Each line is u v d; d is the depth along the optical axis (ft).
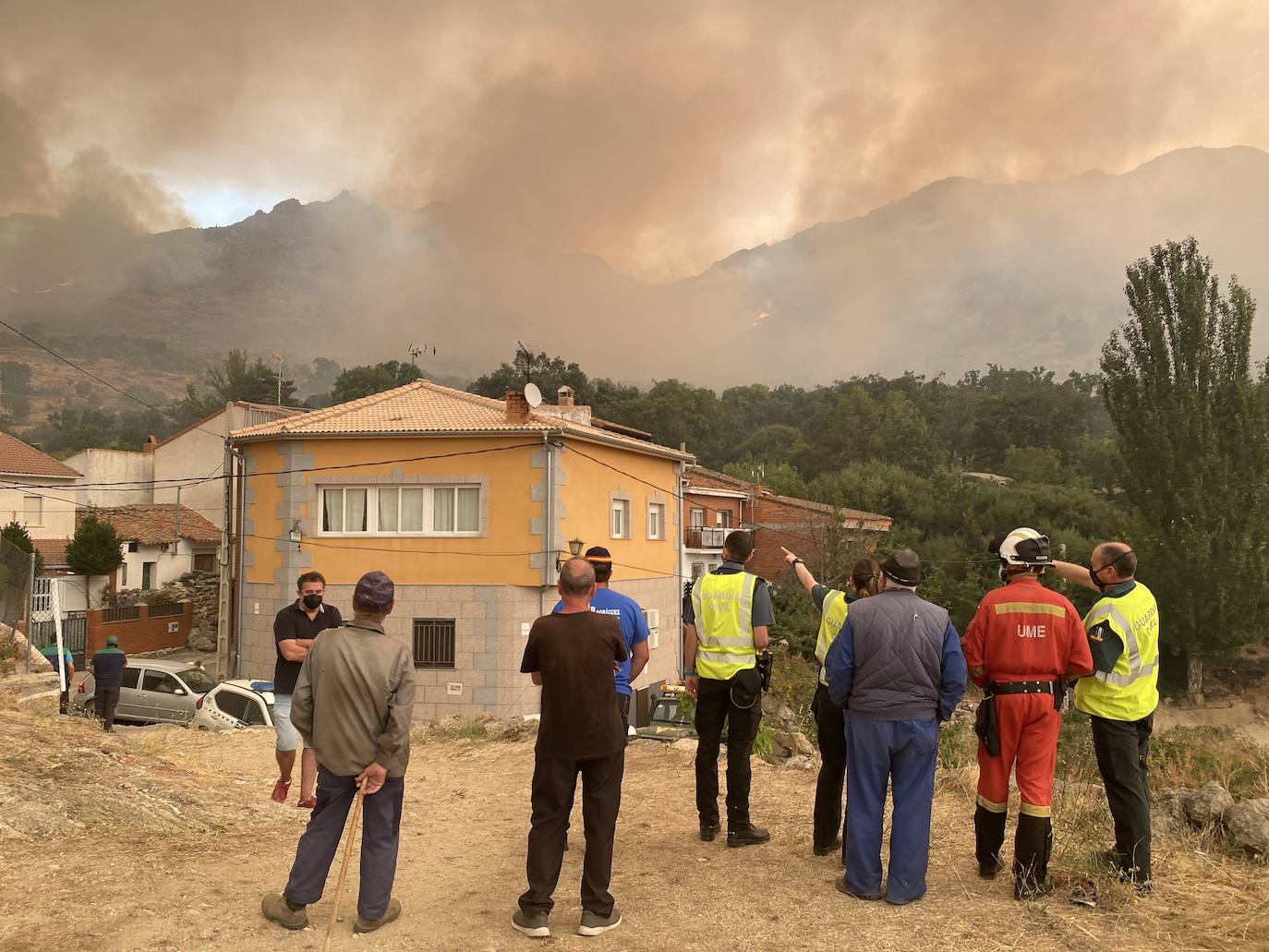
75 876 16.57
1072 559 145.28
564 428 70.13
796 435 317.22
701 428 313.53
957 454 352.28
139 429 400.06
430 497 72.28
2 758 24.29
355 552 72.13
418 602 71.20
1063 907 15.02
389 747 14.16
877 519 150.20
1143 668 15.90
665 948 13.87
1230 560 118.83
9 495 121.39
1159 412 127.44
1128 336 131.13
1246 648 138.00
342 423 74.33
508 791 27.73
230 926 14.48
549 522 70.28
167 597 117.08
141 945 13.55
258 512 74.54
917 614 15.93
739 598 19.11
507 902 16.29
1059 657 15.65
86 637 100.73
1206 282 126.93
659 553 87.92
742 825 19.25
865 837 15.84
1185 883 16.15
